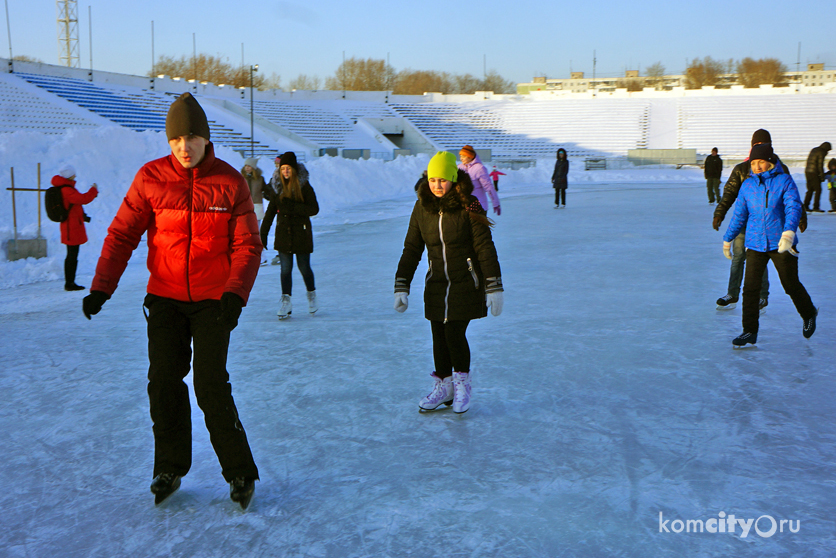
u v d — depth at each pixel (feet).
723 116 187.52
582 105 207.21
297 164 20.48
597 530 8.51
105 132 51.26
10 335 19.33
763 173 16.34
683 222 47.83
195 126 9.03
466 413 12.82
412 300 23.86
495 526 8.66
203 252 9.27
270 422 12.51
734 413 12.53
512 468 10.39
